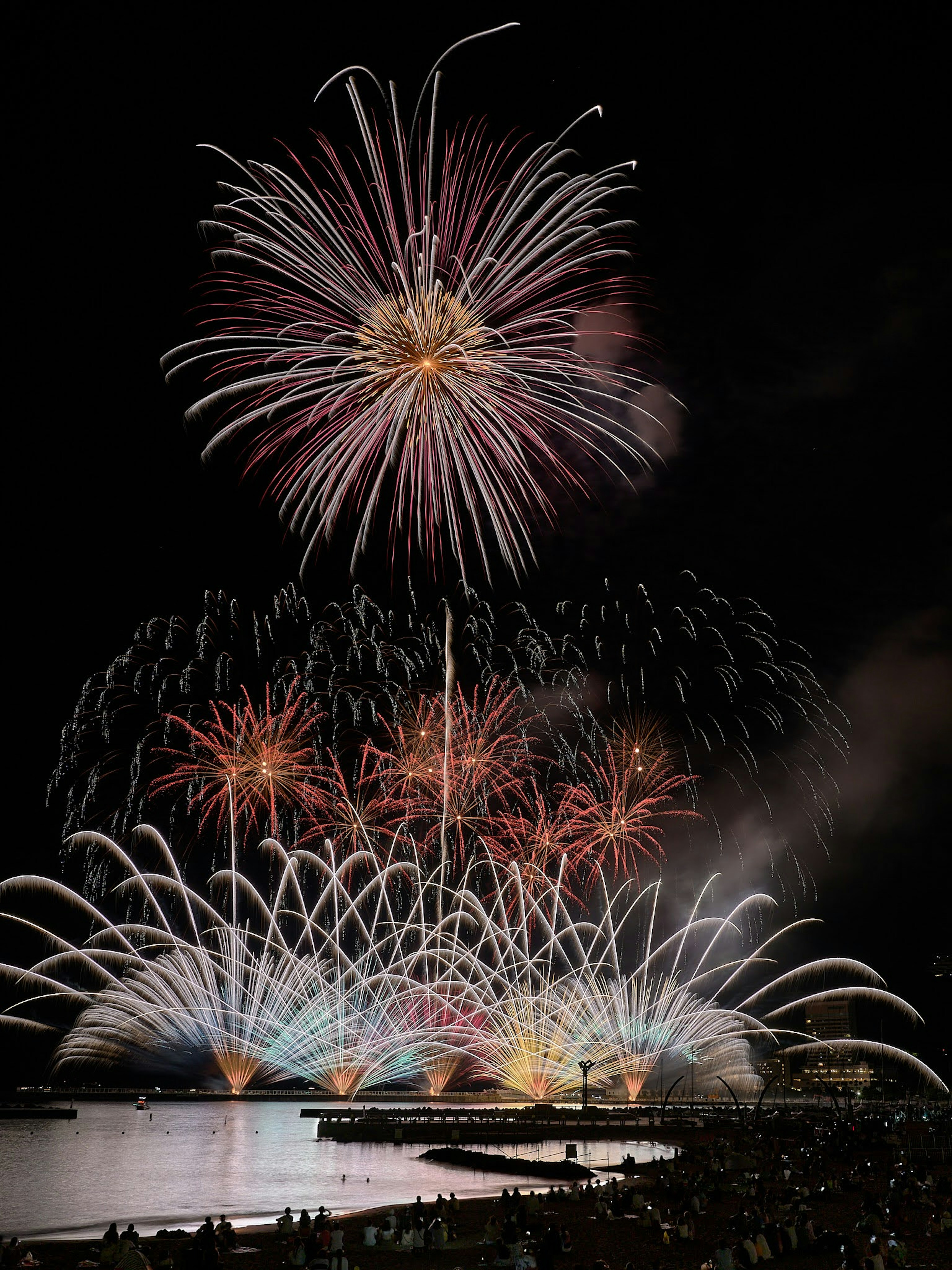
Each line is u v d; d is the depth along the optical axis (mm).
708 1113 130500
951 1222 49906
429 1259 45406
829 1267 42625
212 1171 82625
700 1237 49906
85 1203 66500
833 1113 142250
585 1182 71812
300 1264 43344
